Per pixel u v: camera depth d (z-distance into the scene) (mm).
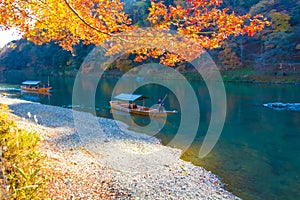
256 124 15961
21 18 6004
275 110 19719
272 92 28047
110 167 8078
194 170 8961
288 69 34625
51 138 10945
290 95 25922
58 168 6344
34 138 5281
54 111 19328
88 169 7309
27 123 13117
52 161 6727
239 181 8297
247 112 19359
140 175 7832
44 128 12914
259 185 8023
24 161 4191
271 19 35688
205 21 5539
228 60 38469
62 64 58375
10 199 3129
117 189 6449
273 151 11258
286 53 35938
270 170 9180
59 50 59250
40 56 63625
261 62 36719
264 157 10531
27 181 3678
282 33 35094
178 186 7410
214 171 9078
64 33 7090
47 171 5707
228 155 10766
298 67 34219
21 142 4562
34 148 4973
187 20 5625
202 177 8414
